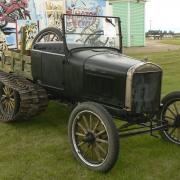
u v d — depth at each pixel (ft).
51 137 19.88
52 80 20.44
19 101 20.83
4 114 22.04
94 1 69.00
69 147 18.40
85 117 16.19
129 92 16.44
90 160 16.11
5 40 57.26
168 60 56.70
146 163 16.55
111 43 20.48
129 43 96.12
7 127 21.45
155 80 17.04
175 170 15.87
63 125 21.86
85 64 18.24
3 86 22.06
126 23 95.40
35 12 60.39
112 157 15.02
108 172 15.57
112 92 17.15
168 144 18.79
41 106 20.85
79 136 16.69
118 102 16.97
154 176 15.31
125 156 17.25
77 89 18.86
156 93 17.22
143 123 18.47
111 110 17.24
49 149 18.12
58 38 20.72
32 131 20.81
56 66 19.95
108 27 20.34
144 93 16.76
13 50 24.23
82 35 19.63
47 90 21.24
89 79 18.11
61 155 17.40
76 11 66.28
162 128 18.39
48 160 16.80
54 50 20.03
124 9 94.99
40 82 21.43
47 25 61.93
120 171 15.71
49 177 15.16
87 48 19.74
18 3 58.39
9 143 18.97
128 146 18.47
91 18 19.85
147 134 19.89
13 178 15.03
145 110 16.98
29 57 21.94
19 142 19.12
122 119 17.63
